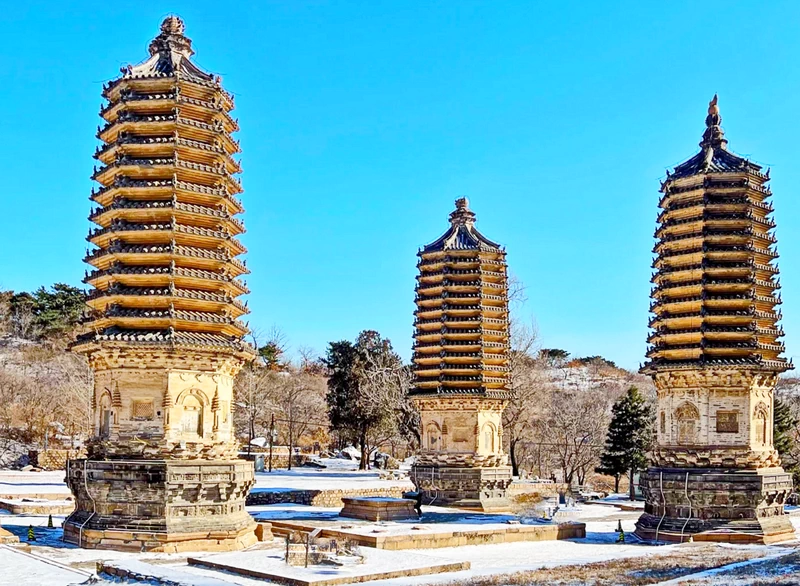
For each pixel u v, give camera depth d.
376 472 110.50
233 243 52.81
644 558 45.62
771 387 59.31
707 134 63.22
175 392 48.47
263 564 41.28
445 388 77.69
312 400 150.38
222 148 53.66
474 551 52.19
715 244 59.94
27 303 157.12
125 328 49.34
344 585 37.28
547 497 87.19
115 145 51.28
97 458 48.84
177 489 46.91
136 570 38.47
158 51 54.59
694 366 57.12
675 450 58.03
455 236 82.38
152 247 50.28
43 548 46.41
